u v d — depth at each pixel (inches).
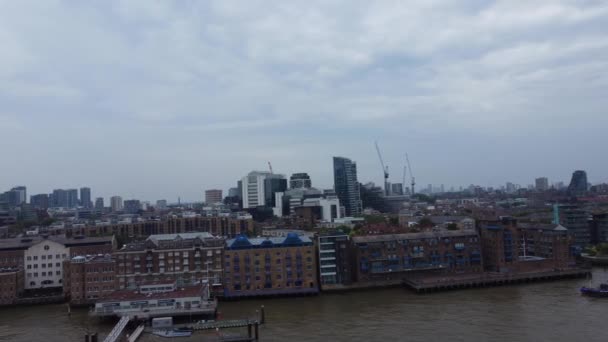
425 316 6412.4
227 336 5679.1
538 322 5915.4
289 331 5925.2
